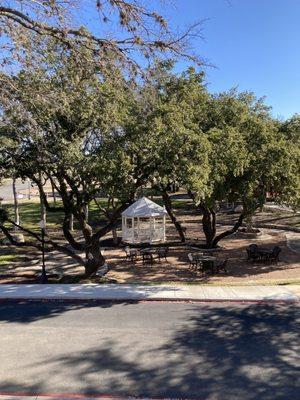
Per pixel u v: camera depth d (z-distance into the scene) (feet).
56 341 34.17
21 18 30.76
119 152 51.24
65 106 43.19
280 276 70.03
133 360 30.48
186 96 64.39
